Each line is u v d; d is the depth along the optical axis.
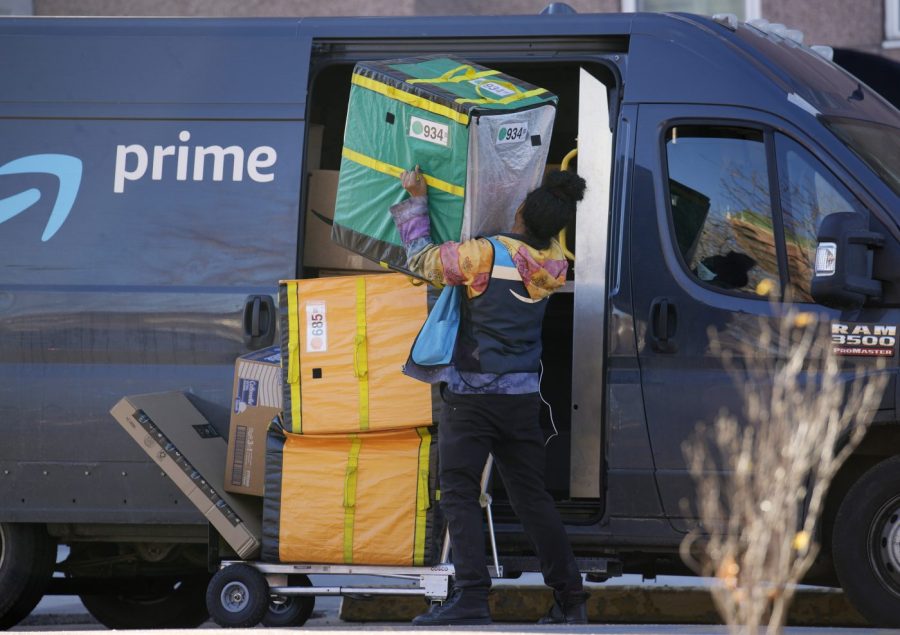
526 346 16.86
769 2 38.84
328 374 18.05
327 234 19.98
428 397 17.86
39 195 19.59
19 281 19.45
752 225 18.33
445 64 17.97
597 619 22.27
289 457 18.06
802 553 13.85
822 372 17.70
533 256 16.61
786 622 21.27
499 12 39.09
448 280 16.36
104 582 21.55
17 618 20.23
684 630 15.53
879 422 17.50
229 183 19.30
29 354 19.38
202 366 19.12
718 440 17.14
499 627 15.91
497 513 19.05
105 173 19.53
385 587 17.84
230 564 18.16
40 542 19.86
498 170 16.77
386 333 18.02
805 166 18.23
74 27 19.98
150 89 19.64
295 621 18.47
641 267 18.42
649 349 18.27
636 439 18.22
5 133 19.75
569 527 18.42
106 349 19.22
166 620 23.38
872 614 17.62
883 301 17.64
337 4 39.41
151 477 19.06
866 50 38.53
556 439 20.56
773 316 17.97
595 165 18.72
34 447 19.28
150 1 40.09
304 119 19.33
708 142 18.61
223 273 19.16
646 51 18.86
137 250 19.33
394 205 16.72
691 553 18.11
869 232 17.19
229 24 19.77
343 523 17.86
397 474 17.83
